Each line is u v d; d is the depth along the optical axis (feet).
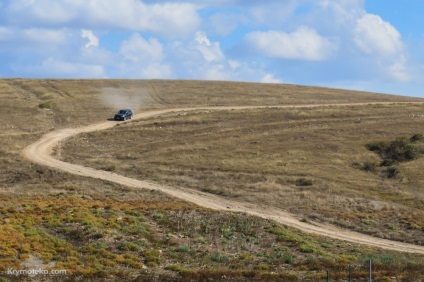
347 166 322.14
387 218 225.15
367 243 189.78
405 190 273.95
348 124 427.33
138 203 219.41
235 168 312.09
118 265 129.90
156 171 310.45
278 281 115.65
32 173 287.48
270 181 284.61
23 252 128.88
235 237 170.19
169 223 181.78
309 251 158.71
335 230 210.59
